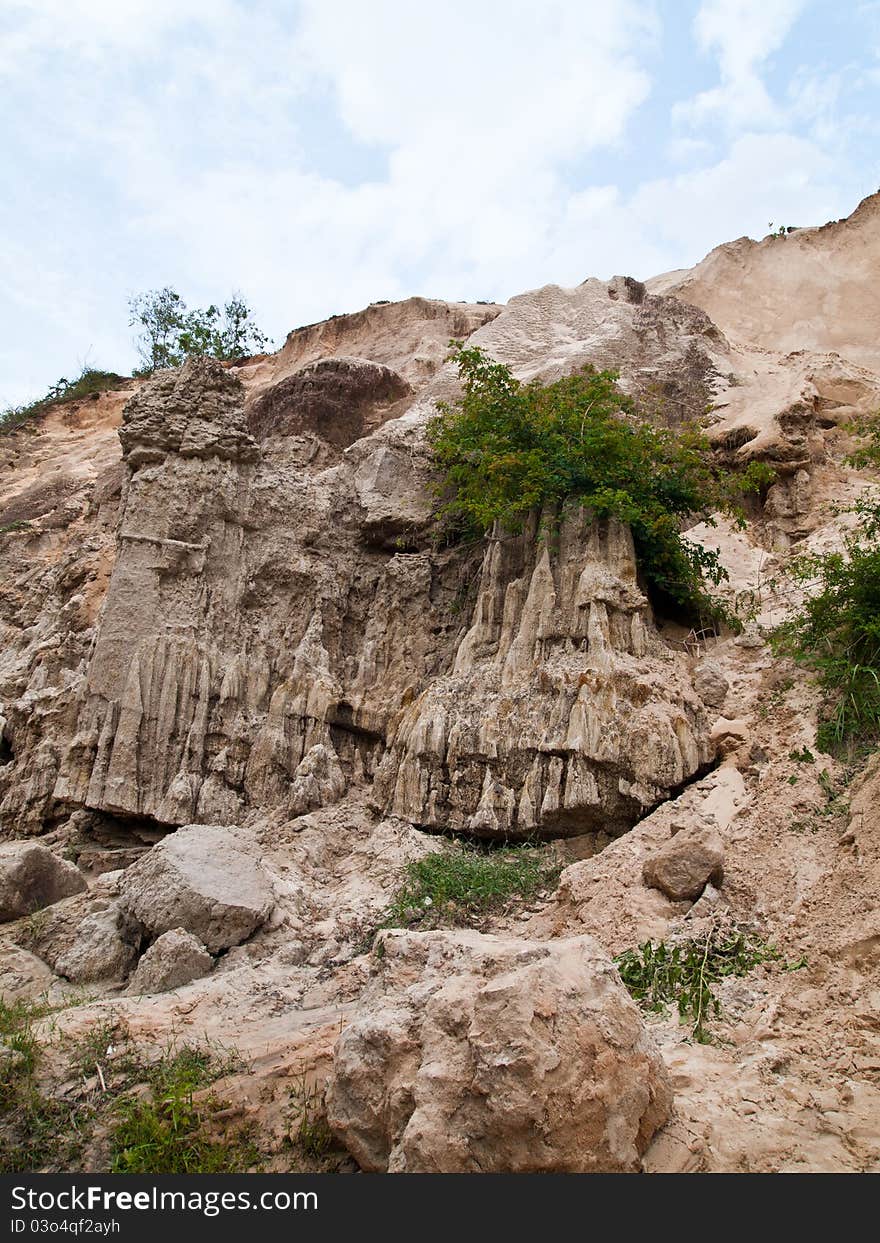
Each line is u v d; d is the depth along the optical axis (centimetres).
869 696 1036
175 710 1324
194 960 905
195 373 1523
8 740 1689
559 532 1325
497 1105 520
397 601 1486
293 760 1345
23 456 3291
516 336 2125
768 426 1697
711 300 2928
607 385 1440
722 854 874
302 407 1978
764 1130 593
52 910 1063
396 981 659
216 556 1444
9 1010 850
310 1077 695
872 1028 670
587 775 1097
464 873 1047
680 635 1337
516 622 1306
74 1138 670
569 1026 551
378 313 2983
